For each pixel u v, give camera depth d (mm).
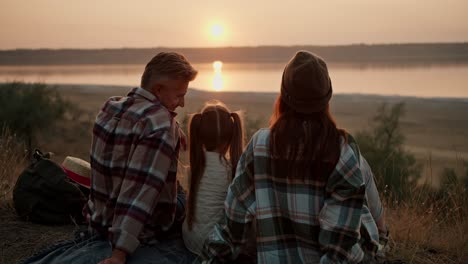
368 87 61781
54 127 16828
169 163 2807
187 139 3135
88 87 51000
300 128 2377
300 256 2465
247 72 142375
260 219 2480
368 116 23984
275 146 2416
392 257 3459
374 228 2539
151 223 2971
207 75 119312
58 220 3744
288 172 2410
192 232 2963
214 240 2658
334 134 2373
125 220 2680
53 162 3830
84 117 21500
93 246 2936
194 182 2967
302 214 2418
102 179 2969
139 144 2777
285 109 2492
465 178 7926
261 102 32000
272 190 2490
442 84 67625
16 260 3205
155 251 2924
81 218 3795
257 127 12508
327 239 2305
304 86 2348
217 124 2930
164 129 2809
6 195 4402
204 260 2684
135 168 2740
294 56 2457
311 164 2361
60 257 2916
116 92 41906
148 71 2947
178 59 2945
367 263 2492
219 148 2986
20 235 3555
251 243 2934
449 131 19594
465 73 109062
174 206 3010
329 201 2348
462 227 4129
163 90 2934
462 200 5141
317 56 2459
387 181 7984
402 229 3979
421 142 17188
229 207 2609
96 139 2984
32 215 3748
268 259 2463
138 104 2908
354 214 2309
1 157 5723
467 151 15383
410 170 9734
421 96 40656
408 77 92438
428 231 4008
